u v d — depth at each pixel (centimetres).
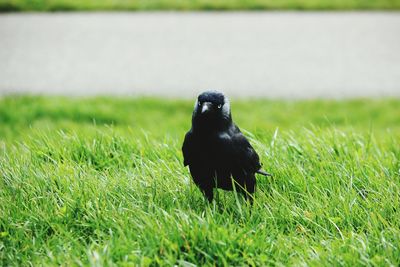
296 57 2530
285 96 2027
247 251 713
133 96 1984
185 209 839
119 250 701
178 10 3519
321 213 803
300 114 1853
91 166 978
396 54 2578
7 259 724
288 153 989
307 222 800
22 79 2183
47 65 2373
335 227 786
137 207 805
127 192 861
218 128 798
